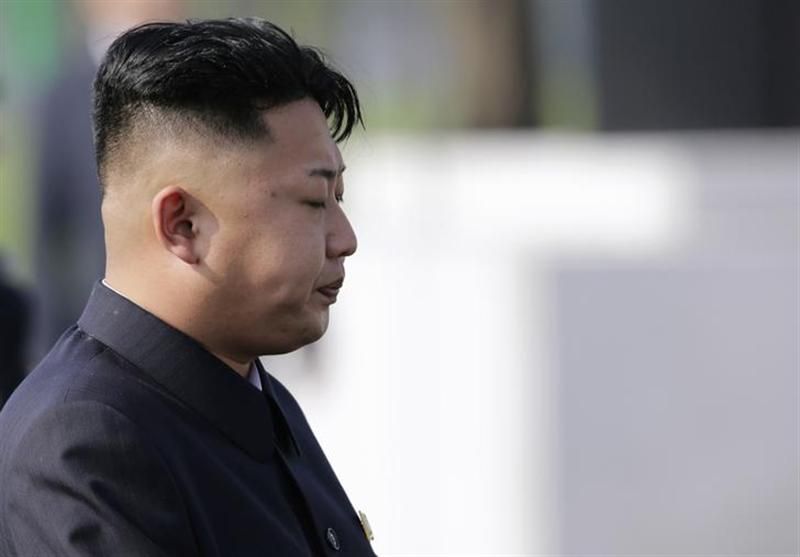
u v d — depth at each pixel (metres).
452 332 19.44
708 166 18.80
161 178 7.08
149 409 7.05
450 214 19.73
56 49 23.27
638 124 21.23
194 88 7.00
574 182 19.05
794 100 20.48
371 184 20.94
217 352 7.36
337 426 20.92
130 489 6.78
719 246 18.33
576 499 18.59
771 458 18.17
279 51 7.13
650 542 18.38
